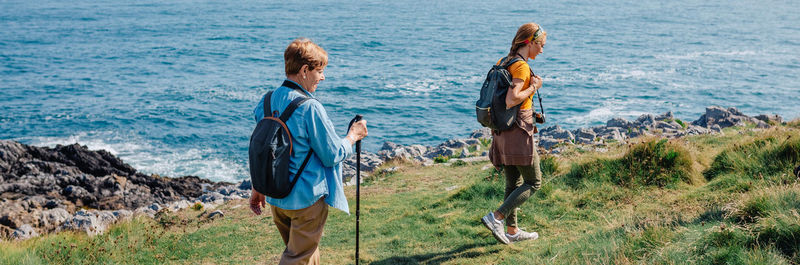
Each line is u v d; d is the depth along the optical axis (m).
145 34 112.06
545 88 55.19
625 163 7.67
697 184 6.99
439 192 9.20
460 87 57.00
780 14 145.38
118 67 72.31
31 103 49.84
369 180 12.55
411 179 11.58
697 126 19.09
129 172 25.58
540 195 7.11
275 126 2.90
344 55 81.00
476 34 108.62
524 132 4.60
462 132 41.22
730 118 20.00
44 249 6.59
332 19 144.62
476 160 13.11
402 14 159.12
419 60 75.62
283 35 110.00
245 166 31.95
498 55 80.38
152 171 30.78
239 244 6.84
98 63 75.69
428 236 6.01
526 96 4.35
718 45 87.56
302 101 2.94
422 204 8.03
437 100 51.34
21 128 40.91
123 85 59.75
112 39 103.94
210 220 8.78
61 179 21.09
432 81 60.28
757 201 4.73
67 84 60.06
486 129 22.98
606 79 59.84
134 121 42.97
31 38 104.69
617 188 6.98
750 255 3.83
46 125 41.78
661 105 48.22
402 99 51.84
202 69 70.69
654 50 82.75
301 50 3.00
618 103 48.81
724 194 6.08
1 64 73.38
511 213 5.25
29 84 59.72
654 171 7.21
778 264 3.71
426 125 43.12
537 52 4.48
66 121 42.84
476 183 8.14
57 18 148.50
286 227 3.35
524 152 4.63
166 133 39.56
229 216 8.98
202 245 6.91
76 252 6.45
